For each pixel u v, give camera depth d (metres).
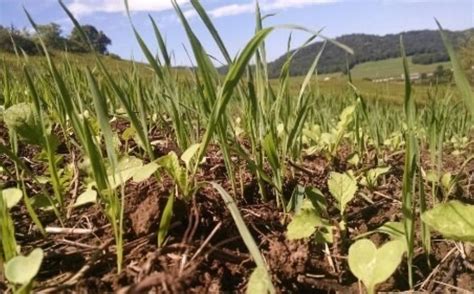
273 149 1.24
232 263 1.01
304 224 1.07
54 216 1.20
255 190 1.40
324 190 1.54
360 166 1.90
